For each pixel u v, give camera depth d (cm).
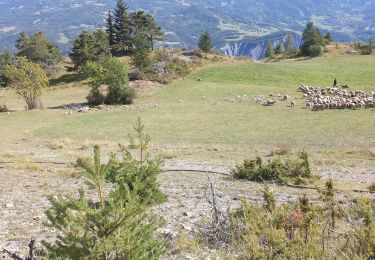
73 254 588
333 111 4712
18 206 1434
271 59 12156
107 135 4066
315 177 2027
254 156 2906
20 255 910
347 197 1530
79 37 10638
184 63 8881
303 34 12119
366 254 794
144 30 12644
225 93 6769
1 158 2825
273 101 5444
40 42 11406
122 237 586
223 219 1123
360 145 3200
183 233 1056
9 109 6475
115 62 6419
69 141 3684
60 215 597
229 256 896
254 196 1638
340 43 13088
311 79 7956
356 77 7975
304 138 3525
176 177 2134
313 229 907
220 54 11381
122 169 1105
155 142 3616
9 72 6300
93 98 6488
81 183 1911
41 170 2328
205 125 4347
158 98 6662
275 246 836
